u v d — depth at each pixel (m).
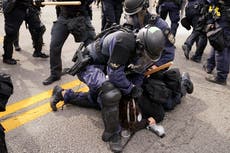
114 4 5.69
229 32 4.02
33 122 3.20
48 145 2.84
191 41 5.20
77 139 2.94
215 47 4.05
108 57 2.89
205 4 4.18
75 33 3.85
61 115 3.35
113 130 2.81
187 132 3.12
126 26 3.07
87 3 3.88
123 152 2.77
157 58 2.68
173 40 3.21
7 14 4.34
